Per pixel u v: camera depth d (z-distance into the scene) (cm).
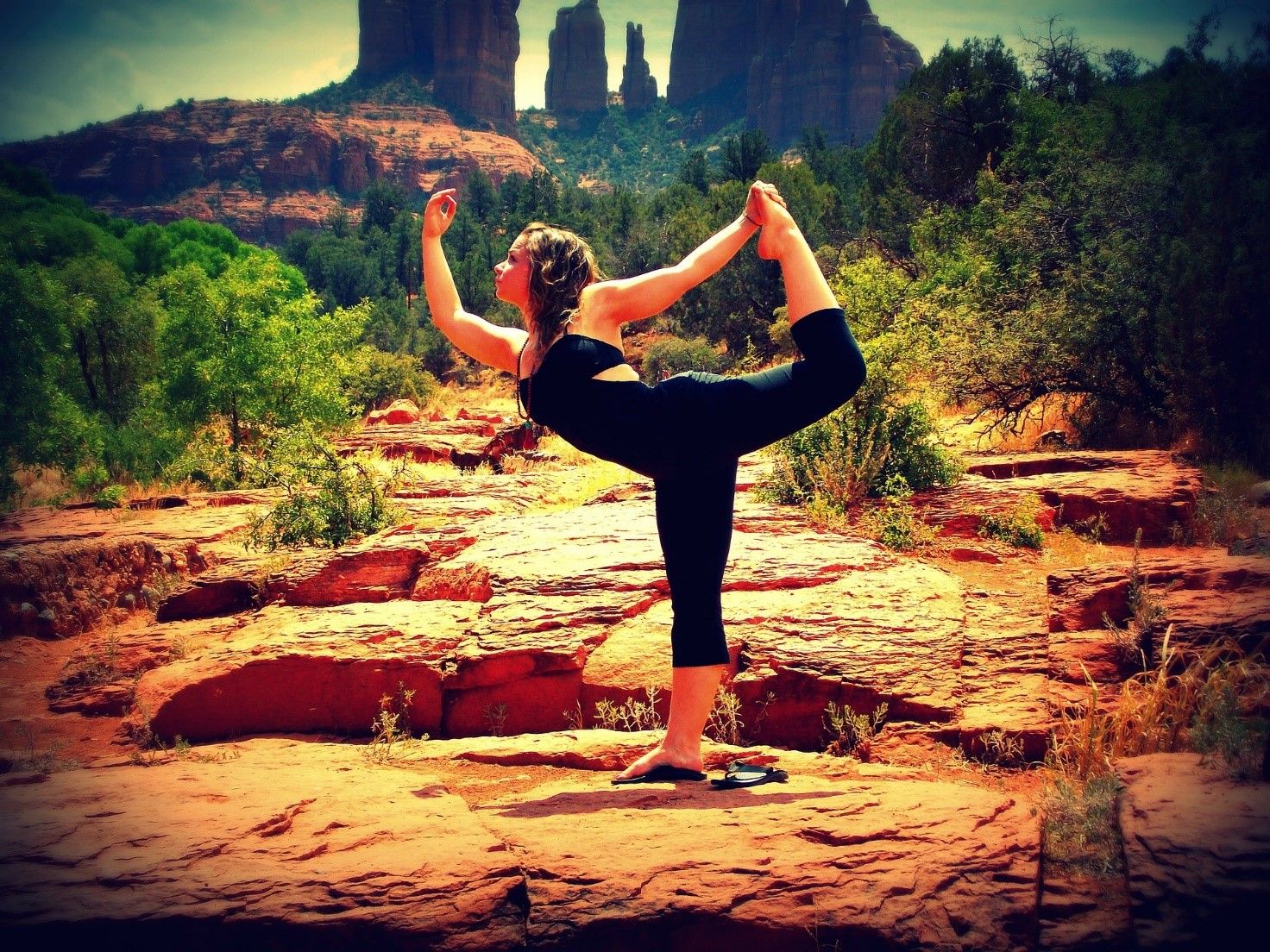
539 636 513
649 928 226
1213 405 1077
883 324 952
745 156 7125
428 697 503
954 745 410
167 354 2089
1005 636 489
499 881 239
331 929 225
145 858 252
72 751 500
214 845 260
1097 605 502
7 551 786
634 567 597
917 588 563
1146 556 702
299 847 260
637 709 470
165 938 223
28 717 562
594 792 309
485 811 301
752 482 906
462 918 229
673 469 269
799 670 464
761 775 320
